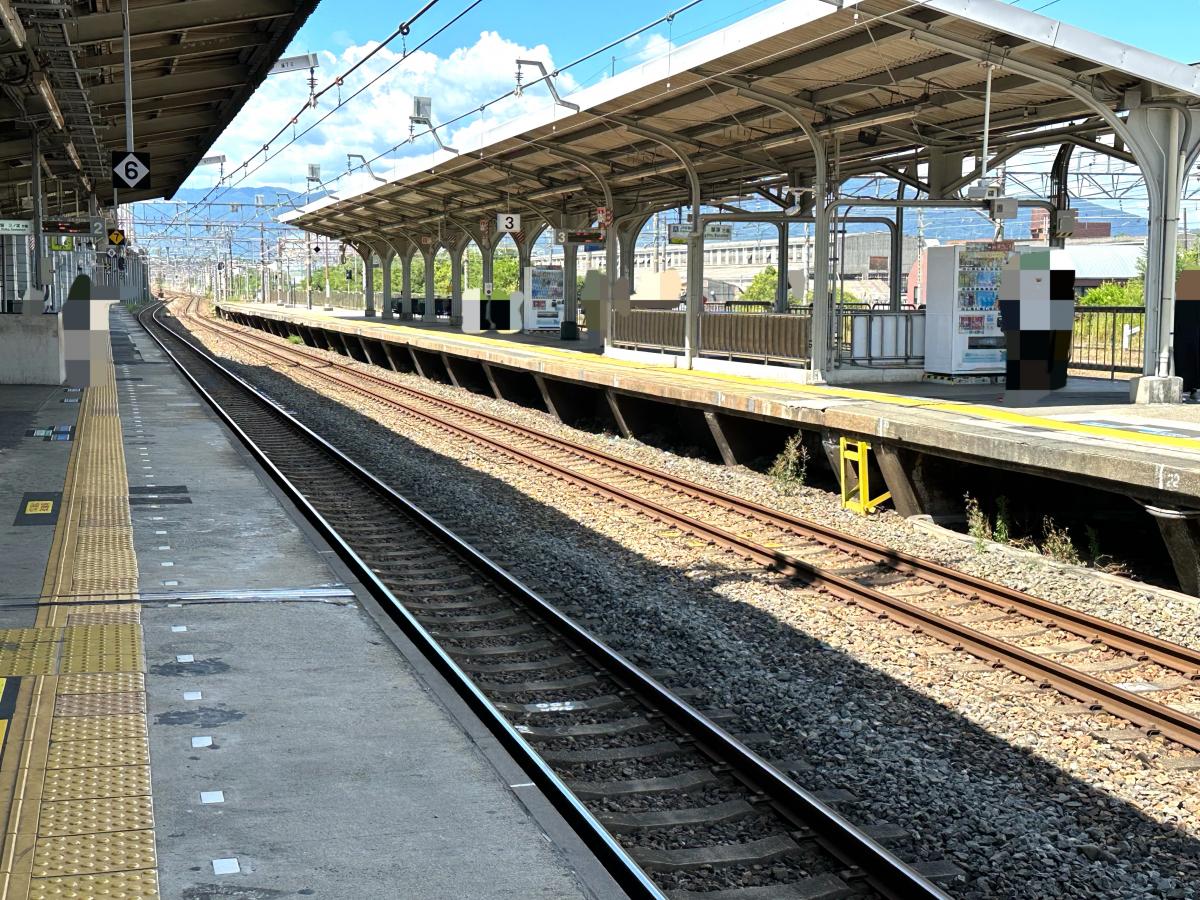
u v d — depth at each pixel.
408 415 24.61
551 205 37.50
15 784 5.19
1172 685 8.07
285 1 18.25
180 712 6.20
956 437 12.55
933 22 14.98
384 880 4.44
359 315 65.00
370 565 10.83
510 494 15.30
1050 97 18.27
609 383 20.67
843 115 20.12
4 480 13.56
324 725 6.07
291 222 60.69
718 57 16.95
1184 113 16.30
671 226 24.70
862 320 20.55
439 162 31.77
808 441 16.73
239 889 4.32
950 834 5.73
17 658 7.00
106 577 9.12
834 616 9.73
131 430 18.45
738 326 23.09
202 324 71.75
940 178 22.39
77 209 44.94
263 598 8.62
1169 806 6.22
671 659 8.48
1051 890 5.26
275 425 21.64
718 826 5.69
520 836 4.85
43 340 25.28
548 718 7.12
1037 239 20.56
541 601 9.24
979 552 12.09
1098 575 10.88
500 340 35.69
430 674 6.93
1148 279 16.69
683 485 15.45
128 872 4.41
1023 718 7.46
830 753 6.81
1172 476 9.99
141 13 17.58
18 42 15.29
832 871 5.25
